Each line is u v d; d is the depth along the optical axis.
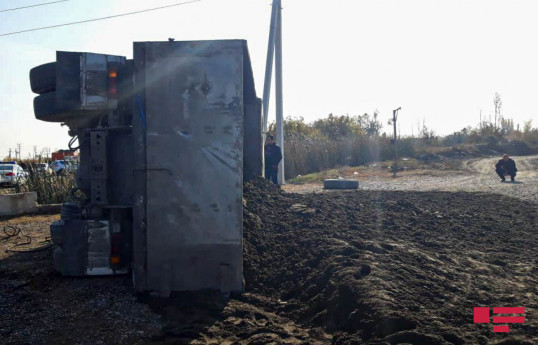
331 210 8.91
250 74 6.87
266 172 14.59
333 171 27.75
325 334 4.63
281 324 4.93
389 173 27.17
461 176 24.72
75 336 4.69
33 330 4.79
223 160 5.47
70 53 5.83
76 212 6.46
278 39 19.53
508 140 45.09
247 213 7.27
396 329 4.23
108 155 5.91
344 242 6.55
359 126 45.84
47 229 10.41
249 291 5.73
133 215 5.50
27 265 7.03
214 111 5.45
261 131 10.85
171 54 5.43
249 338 4.63
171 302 5.38
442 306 4.80
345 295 4.86
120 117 5.95
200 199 5.45
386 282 5.05
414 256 6.21
